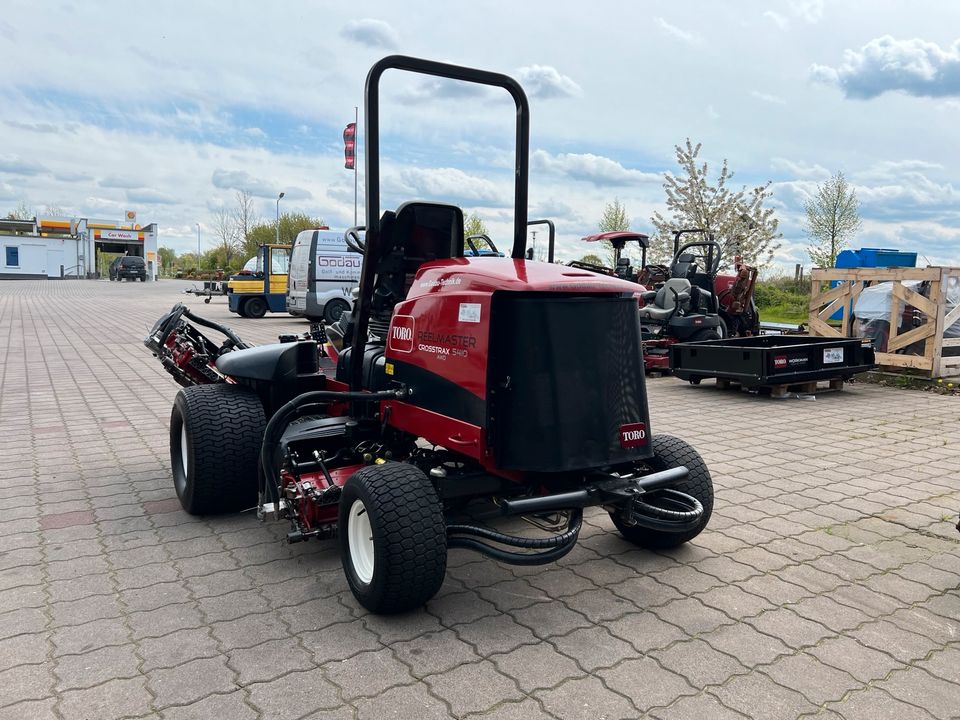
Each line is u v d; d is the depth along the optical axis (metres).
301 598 3.33
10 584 3.45
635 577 3.55
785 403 8.28
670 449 3.70
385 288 3.89
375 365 3.97
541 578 3.54
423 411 3.42
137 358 11.75
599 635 2.99
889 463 5.61
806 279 21.45
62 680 2.66
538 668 2.74
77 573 3.58
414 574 2.94
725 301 11.88
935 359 9.12
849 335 10.23
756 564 3.70
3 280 48.38
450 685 2.63
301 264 17.94
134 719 2.43
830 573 3.60
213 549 3.90
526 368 3.03
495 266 3.29
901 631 3.04
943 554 3.84
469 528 3.18
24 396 8.43
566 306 3.06
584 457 3.08
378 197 3.61
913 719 2.44
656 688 2.61
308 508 3.53
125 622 3.10
